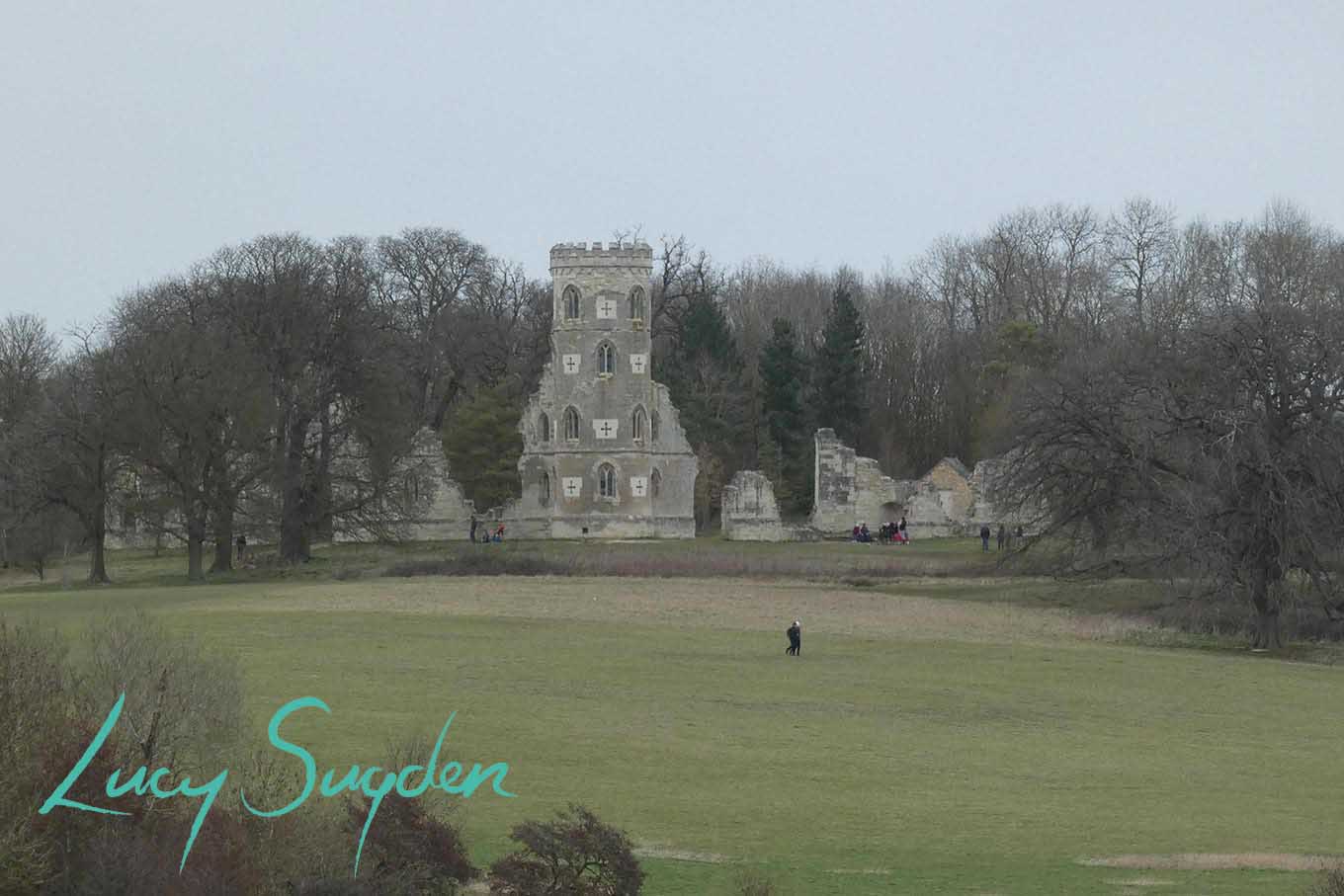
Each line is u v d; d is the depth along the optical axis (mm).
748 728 156375
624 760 140500
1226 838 118750
